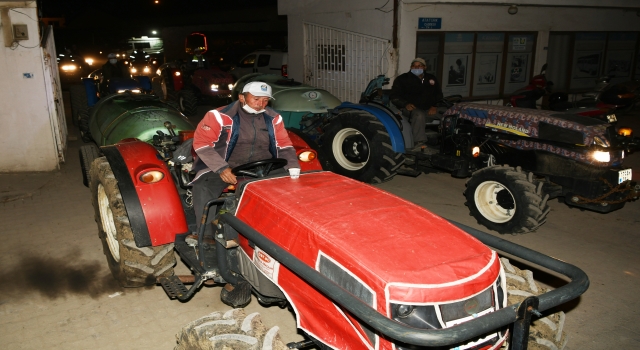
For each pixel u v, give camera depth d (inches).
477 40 464.4
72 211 235.3
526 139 215.8
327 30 486.6
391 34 420.8
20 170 295.6
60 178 287.3
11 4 271.7
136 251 143.3
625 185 200.2
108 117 267.7
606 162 197.6
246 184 116.9
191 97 515.8
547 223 231.0
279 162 129.2
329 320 91.4
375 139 256.5
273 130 135.5
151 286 167.2
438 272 81.7
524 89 364.8
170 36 1143.6
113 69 397.1
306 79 525.3
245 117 132.0
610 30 554.6
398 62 422.0
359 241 88.8
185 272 176.2
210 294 162.9
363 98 283.9
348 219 96.3
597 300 161.9
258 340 89.9
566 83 556.1
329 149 280.8
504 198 211.3
